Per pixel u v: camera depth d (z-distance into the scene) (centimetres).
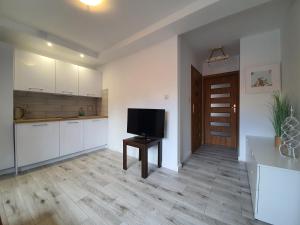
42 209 160
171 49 259
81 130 333
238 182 218
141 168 257
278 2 192
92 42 297
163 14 213
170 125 266
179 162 270
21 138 248
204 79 444
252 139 246
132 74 325
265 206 143
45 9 199
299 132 170
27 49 293
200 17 200
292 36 194
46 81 298
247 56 282
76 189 199
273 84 258
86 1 184
